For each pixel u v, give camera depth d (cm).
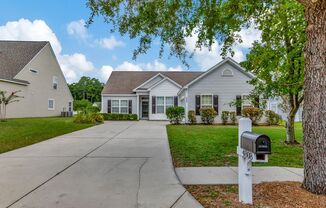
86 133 1203
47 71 2694
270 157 683
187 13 607
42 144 864
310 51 381
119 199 364
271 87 854
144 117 2677
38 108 2530
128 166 563
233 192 397
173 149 783
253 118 1847
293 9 724
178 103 2417
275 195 369
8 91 2094
